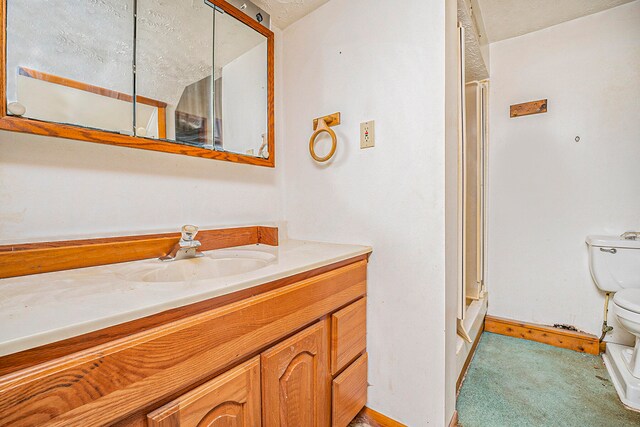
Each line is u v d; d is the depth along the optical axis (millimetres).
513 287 2074
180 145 1058
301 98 1453
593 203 1815
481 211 2043
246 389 674
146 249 919
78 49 825
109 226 908
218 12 1184
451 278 1109
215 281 656
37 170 773
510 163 2066
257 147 1351
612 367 1549
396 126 1128
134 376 481
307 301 857
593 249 1707
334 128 1327
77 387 419
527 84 1999
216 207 1223
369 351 1210
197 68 1123
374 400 1200
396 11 1118
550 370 1579
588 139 1821
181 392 558
